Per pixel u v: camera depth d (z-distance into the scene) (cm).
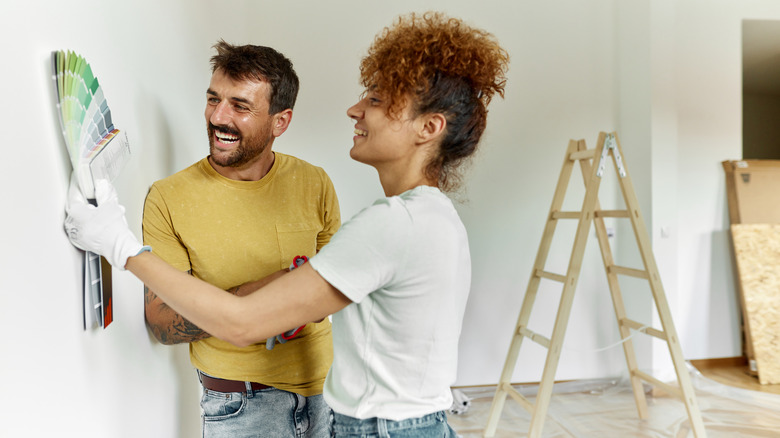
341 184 353
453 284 91
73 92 78
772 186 395
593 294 381
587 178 301
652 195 359
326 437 141
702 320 400
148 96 129
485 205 369
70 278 80
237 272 129
